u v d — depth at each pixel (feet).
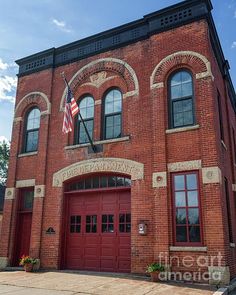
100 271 41.81
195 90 40.01
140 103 43.65
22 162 52.03
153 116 41.45
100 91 47.93
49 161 49.16
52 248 44.91
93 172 44.65
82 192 45.78
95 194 45.34
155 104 41.81
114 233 42.57
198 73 40.04
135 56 46.14
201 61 40.22
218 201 34.83
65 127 43.09
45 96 52.75
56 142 49.49
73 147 47.29
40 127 51.62
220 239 33.71
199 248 34.58
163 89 41.88
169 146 39.65
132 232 39.47
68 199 47.09
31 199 50.70
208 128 37.60
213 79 40.65
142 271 37.65
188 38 41.91
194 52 40.96
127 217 42.27
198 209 36.32
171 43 42.93
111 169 43.32
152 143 40.91
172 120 40.91
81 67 50.90
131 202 40.63
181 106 40.88
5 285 33.30
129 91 44.98
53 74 53.72
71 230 45.78
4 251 48.60
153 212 38.65
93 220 44.57
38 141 51.34
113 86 47.26
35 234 46.44
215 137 36.99
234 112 61.16
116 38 48.80
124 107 45.09
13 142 53.78
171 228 36.91
